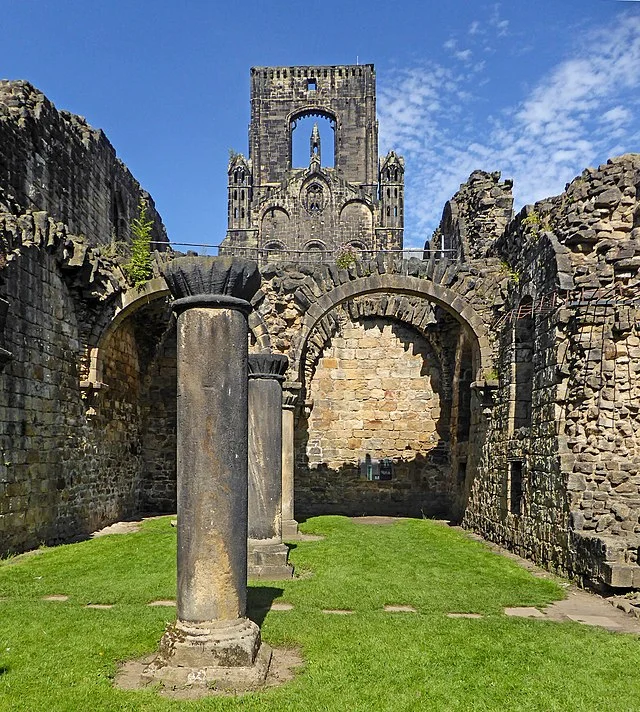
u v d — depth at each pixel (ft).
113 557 40.81
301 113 195.93
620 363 37.40
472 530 57.98
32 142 54.60
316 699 17.90
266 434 35.55
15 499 42.32
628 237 39.32
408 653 21.91
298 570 36.91
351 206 182.09
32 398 45.29
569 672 20.81
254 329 57.16
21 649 22.02
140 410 72.02
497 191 63.93
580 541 35.27
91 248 53.88
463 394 68.33
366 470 73.56
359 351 74.79
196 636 19.16
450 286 57.26
